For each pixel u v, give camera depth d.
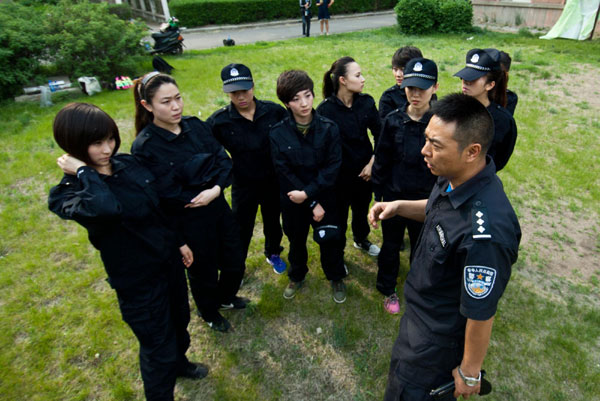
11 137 6.01
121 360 2.68
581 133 5.65
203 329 2.92
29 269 3.47
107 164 1.94
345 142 3.08
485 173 1.54
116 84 8.48
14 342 2.81
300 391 2.48
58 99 7.88
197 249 2.44
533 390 2.43
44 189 4.65
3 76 7.57
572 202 4.20
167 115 2.16
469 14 13.37
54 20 8.22
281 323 2.95
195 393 2.48
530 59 9.53
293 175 2.70
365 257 3.64
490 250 1.43
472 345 1.53
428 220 1.77
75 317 2.99
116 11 13.05
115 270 1.98
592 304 3.03
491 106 2.66
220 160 2.51
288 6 18.00
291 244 2.98
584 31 11.61
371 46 11.45
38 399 2.43
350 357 2.69
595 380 2.45
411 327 1.84
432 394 1.75
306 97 2.48
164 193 2.27
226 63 9.84
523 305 3.02
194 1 16.44
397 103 3.19
